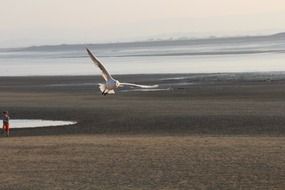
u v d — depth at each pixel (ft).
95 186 75.31
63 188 74.49
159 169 84.69
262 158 91.30
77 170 85.25
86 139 119.75
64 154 98.58
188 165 87.04
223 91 219.20
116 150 101.40
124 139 118.01
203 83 258.78
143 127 144.66
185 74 319.27
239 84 245.45
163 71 362.12
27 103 198.29
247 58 482.28
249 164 86.89
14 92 246.88
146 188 73.77
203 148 101.65
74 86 267.80
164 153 97.19
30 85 282.36
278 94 203.21
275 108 166.81
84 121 159.84
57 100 206.80
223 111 162.91
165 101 193.98
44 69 442.50
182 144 107.24
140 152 98.68
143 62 492.95
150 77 306.96
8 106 189.78
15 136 136.26
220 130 135.44
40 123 159.94
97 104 190.08
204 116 154.61
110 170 84.74
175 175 80.69
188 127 141.59
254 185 74.54
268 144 105.91
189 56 572.10
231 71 337.31
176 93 218.79
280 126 137.80
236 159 90.84
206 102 187.21
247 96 201.36
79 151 101.24
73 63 535.60
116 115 164.25
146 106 180.75
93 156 95.96
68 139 120.67
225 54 580.30
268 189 72.54
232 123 143.74
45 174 82.89
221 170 83.25
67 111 175.22
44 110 179.01
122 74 338.95
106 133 137.59
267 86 231.09
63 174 82.69
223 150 99.25
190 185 74.90
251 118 149.18
